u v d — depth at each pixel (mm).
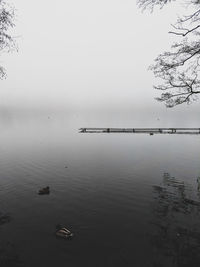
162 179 25234
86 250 12828
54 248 13016
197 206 18344
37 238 13992
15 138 59969
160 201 19312
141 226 15328
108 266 11547
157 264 11648
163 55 10461
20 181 24891
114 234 14383
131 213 17203
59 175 26953
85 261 11930
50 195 20766
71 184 23766
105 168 29875
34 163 32812
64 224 15609
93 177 26047
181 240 13711
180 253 12539
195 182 24172
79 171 28594
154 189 22141
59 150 42719
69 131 75000
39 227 15258
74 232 14656
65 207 18266
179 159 34688
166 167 30219
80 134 66375
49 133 70188
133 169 29359
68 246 13211
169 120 114875
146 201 19312
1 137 62156
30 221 16078
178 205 18531
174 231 14672
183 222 15805
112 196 20422
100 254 12461
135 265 11633
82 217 16625
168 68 10539
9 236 14219
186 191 21641
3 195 20922
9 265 11570
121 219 16281
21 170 29250
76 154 38906
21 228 15133
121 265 11633
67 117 156250
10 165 31797
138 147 45031
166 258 12109
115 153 39531
